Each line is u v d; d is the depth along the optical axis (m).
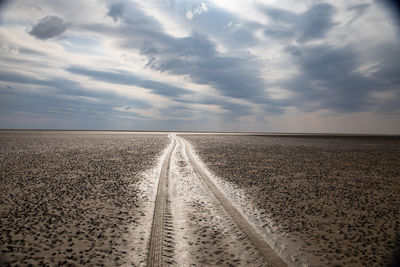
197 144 40.69
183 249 5.74
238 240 6.27
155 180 13.13
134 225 7.10
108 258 5.31
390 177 14.71
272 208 8.84
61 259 5.24
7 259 5.18
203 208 8.73
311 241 6.29
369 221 7.68
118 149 29.42
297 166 18.41
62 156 21.83
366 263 5.28
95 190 10.84
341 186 12.30
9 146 30.11
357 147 39.50
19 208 8.30
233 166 18.11
